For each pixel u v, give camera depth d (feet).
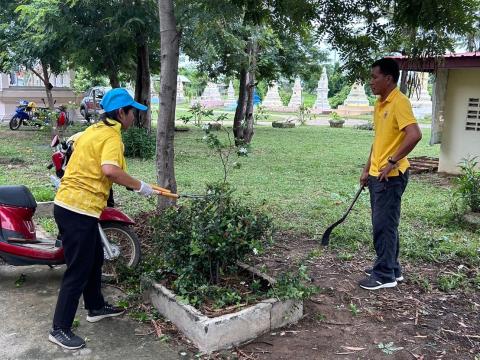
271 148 45.98
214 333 10.44
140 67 42.52
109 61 41.45
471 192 20.66
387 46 18.85
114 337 11.18
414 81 30.17
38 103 64.13
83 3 35.19
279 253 16.63
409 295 13.56
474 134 31.71
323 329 11.64
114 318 12.03
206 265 12.10
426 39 17.21
